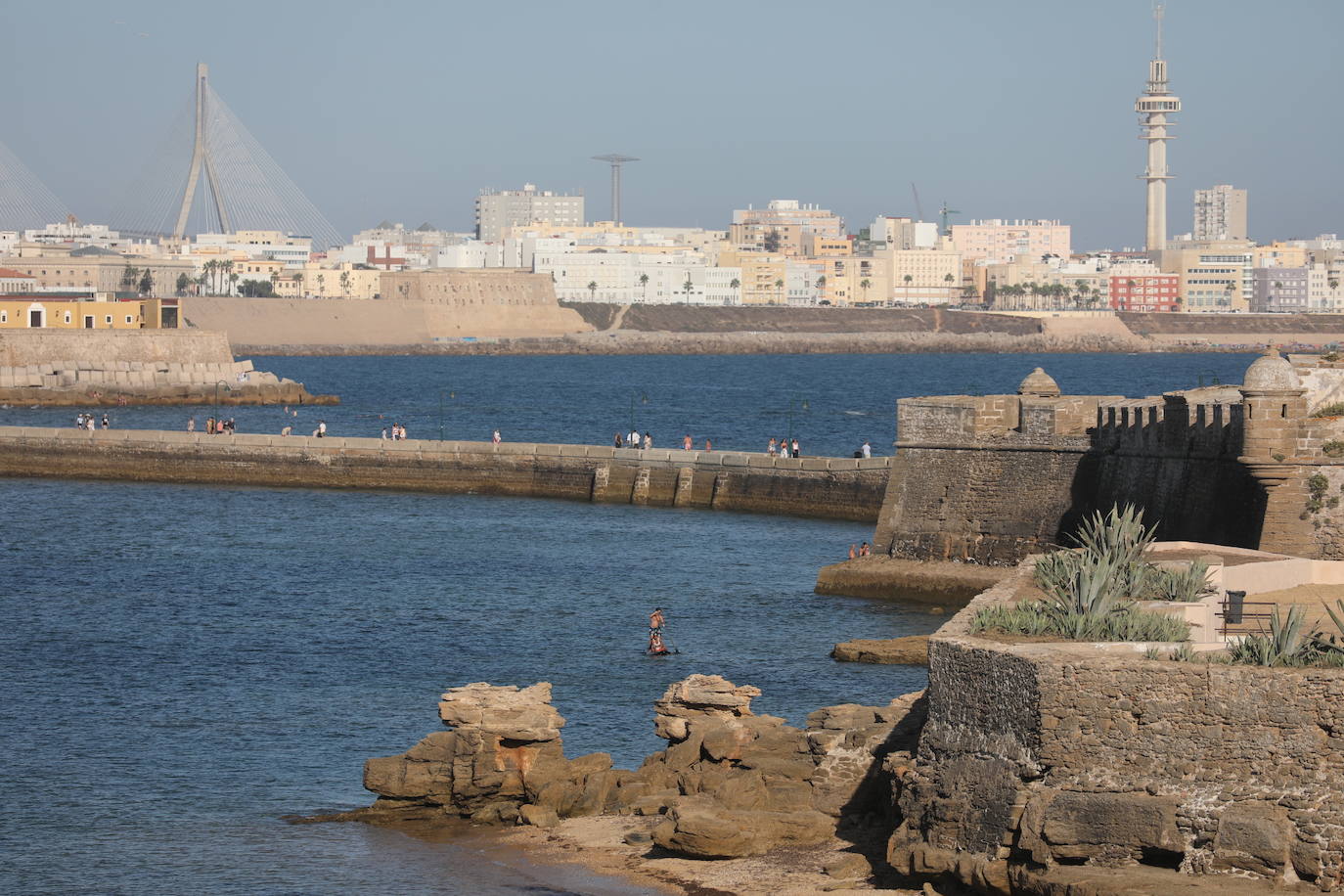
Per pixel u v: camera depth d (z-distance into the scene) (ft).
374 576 421.18
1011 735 156.35
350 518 551.59
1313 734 144.87
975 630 173.17
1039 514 365.40
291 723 268.41
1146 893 141.38
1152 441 334.44
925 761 166.30
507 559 453.17
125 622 354.95
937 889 160.45
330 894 189.47
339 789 233.14
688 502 586.04
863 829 188.24
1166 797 148.15
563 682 295.48
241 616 361.92
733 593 391.65
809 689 285.64
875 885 167.63
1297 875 143.23
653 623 319.88
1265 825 144.15
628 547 478.59
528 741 220.64
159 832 214.28
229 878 196.03
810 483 555.28
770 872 179.22
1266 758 146.10
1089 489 358.02
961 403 379.55
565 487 617.21
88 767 244.22
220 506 590.96
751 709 268.82
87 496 623.36
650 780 213.05
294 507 588.09
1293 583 217.97
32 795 230.27
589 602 380.37
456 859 198.59
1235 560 218.18
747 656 315.37
